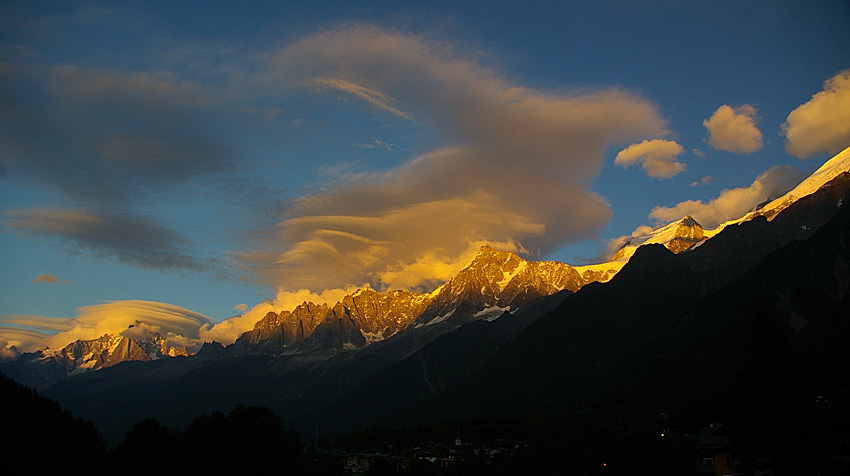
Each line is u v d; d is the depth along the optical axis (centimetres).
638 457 19438
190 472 17262
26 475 18638
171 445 18575
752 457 13962
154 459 18288
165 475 17650
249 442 17375
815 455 12812
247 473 17000
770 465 13788
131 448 19412
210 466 17138
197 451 17462
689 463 17688
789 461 13012
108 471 18850
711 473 16900
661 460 18775
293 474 18025
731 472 16125
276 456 17612
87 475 18688
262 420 18100
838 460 12588
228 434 17662
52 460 19675
